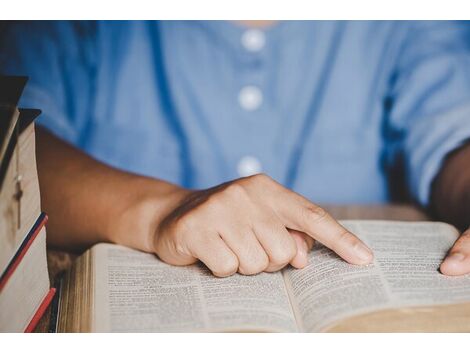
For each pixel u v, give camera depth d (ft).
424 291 1.90
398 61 3.98
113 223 2.33
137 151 3.94
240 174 3.96
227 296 1.93
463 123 3.17
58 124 3.62
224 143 3.96
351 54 3.98
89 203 2.43
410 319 1.77
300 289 1.98
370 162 4.02
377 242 2.24
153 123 3.96
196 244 1.99
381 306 1.82
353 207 2.98
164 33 3.87
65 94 3.86
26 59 3.71
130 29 3.92
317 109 3.99
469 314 1.79
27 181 1.79
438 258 2.12
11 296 1.73
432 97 3.70
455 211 2.75
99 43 3.91
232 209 2.05
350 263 2.06
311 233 2.06
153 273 2.08
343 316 1.79
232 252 1.99
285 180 4.02
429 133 3.25
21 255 1.76
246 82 3.93
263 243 2.00
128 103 3.96
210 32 3.87
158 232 2.17
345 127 4.00
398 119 3.79
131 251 2.25
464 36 3.87
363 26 3.96
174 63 3.90
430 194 3.06
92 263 2.13
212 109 3.94
